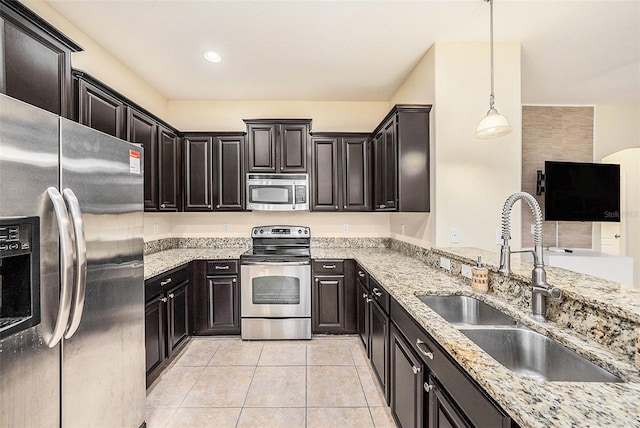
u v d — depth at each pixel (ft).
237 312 10.64
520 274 5.06
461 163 8.18
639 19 7.21
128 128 8.00
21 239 3.46
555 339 3.86
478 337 4.32
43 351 3.75
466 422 3.31
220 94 11.90
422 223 9.17
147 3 6.67
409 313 4.97
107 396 4.86
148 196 9.07
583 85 11.28
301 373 8.23
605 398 2.52
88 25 7.43
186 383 7.75
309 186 11.49
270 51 8.64
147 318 7.45
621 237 13.10
